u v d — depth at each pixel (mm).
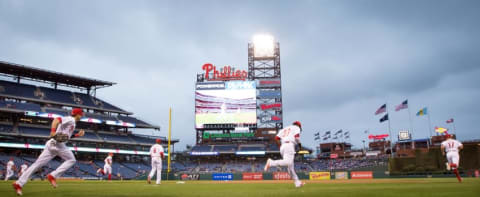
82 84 72750
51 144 8336
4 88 61312
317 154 95688
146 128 75188
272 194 7312
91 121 63250
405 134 84250
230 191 8781
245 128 69750
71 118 8617
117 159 69875
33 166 8117
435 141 82812
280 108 71688
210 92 70875
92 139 62812
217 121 69750
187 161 77438
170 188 11070
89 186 12961
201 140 73750
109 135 67875
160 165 17328
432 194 6586
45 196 7082
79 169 58688
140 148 70625
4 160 53438
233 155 75625
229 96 70438
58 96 67188
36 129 59812
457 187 8914
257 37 74750
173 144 78125
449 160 15680
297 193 7488
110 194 7809
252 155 75312
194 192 8539
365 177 39312
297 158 79562
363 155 88875
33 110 59156
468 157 34812
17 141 56062
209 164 74625
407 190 7836
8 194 7691
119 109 73125
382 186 10797
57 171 8625
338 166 71875
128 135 71938
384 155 81500
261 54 74250
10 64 59156
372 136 86375
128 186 13242
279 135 10344
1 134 54188
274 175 42875
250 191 8633
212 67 74062
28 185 13586
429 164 37625
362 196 6395
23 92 62938
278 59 73688
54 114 60250
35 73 65062
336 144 97250
